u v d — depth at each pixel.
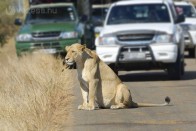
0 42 51.03
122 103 27.62
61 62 37.94
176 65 38.78
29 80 32.03
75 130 23.27
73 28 50.34
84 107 27.41
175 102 29.58
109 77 27.45
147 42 38.19
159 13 41.22
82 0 67.12
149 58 38.19
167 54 38.19
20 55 47.31
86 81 27.31
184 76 41.41
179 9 59.22
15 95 27.92
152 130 23.12
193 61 53.53
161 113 26.58
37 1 62.56
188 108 27.80
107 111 27.12
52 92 29.03
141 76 41.62
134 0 43.94
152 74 42.75
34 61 40.47
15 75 33.62
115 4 42.03
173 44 38.22
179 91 33.50
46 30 49.91
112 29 38.75
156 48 38.16
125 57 38.25
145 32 38.22
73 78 35.44
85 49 27.16
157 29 38.34
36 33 49.94
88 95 27.66
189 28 56.53
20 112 24.12
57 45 50.00
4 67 38.00
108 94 27.45
